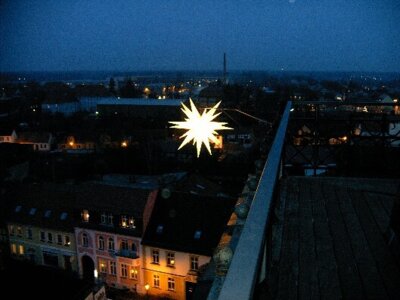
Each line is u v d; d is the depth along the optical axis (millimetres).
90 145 77625
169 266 28203
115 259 29969
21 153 68812
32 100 152750
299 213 5367
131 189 30859
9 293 21750
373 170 8141
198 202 29562
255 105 75812
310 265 3955
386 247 4336
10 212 34875
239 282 1260
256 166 4789
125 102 114938
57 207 33750
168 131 74062
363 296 3410
